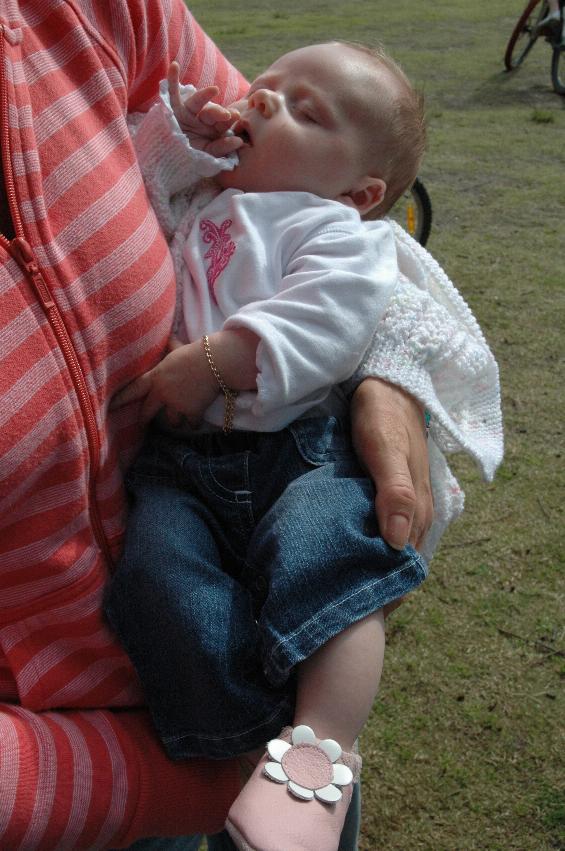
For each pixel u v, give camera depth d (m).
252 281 1.17
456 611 2.45
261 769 0.91
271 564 1.00
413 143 1.37
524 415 3.25
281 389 1.06
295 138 1.25
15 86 0.86
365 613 0.98
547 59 8.43
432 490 1.32
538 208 5.09
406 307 1.21
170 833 1.03
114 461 1.03
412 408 1.17
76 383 0.91
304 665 0.98
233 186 1.28
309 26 9.85
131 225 0.98
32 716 0.96
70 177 0.91
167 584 0.97
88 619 0.99
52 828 0.90
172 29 1.21
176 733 1.00
